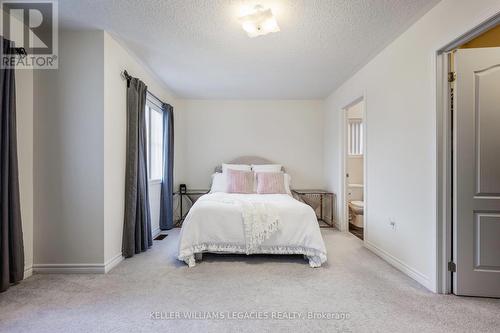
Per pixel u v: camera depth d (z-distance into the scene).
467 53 1.91
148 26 2.30
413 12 2.08
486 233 1.91
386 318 1.66
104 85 2.38
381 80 2.79
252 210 2.66
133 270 2.43
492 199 1.91
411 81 2.29
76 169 2.37
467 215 1.93
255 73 3.44
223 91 4.27
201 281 2.19
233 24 2.26
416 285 2.13
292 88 4.10
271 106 4.76
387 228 2.68
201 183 4.73
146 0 1.93
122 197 2.71
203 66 3.21
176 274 2.34
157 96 3.81
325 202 4.62
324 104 4.73
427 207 2.10
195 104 4.73
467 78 1.92
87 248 2.38
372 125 2.99
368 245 3.08
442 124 1.99
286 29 2.33
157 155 4.07
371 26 2.29
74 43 2.37
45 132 2.37
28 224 2.32
